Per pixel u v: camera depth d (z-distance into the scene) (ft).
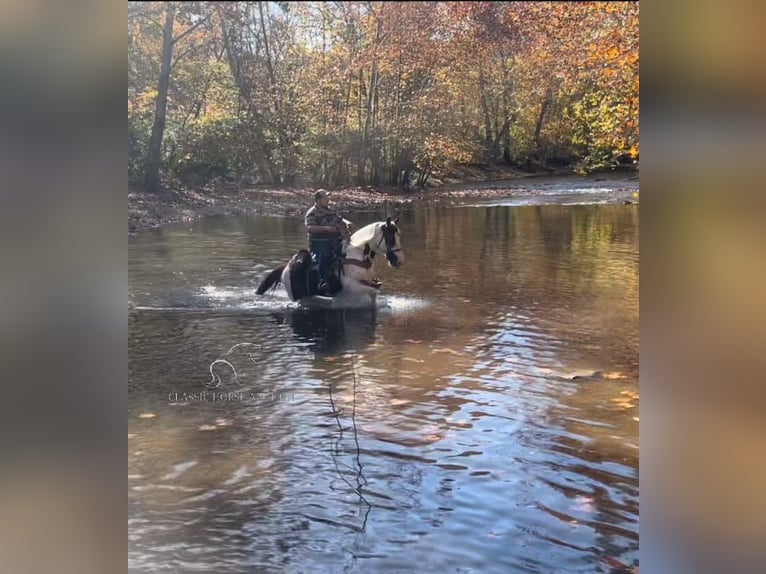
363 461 14.64
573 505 12.78
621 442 15.52
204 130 78.13
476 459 14.76
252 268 38.01
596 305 29.12
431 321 26.68
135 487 13.44
